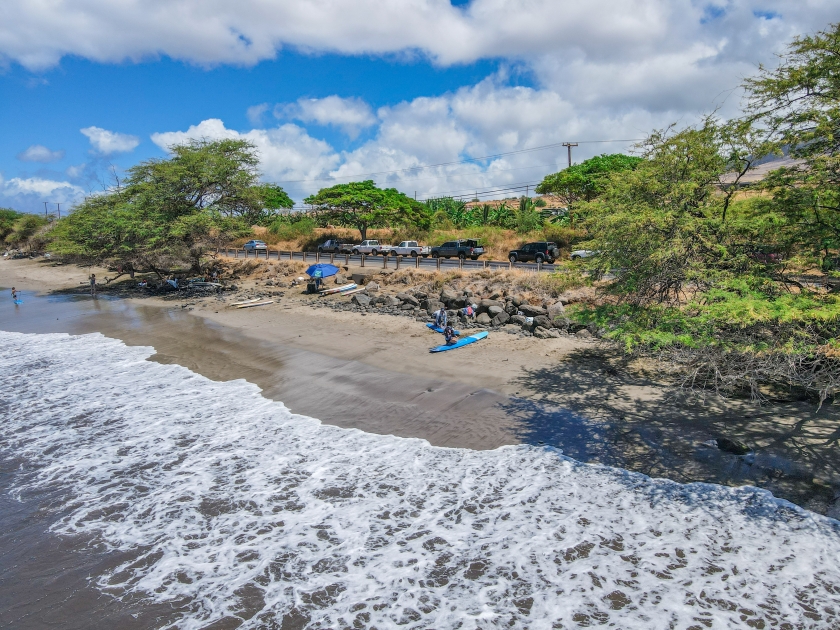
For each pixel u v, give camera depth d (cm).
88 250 3541
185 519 898
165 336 2270
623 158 4044
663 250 1025
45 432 1275
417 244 4409
